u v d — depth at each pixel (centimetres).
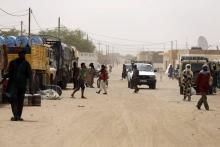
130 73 5241
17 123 1880
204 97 2725
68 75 5262
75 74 3434
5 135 1565
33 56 3203
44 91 3238
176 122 2073
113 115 2294
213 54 10606
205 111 2631
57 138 1531
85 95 3738
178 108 2786
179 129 1844
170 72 9575
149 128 1844
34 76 3197
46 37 4775
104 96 3706
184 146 1448
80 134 1634
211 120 2184
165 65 15238
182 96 3938
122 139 1544
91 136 1595
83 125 1883
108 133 1673
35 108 2514
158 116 2303
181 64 4388
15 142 1433
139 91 4688
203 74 2733
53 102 2953
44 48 3547
